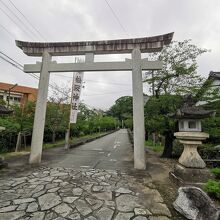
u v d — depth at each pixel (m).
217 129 9.06
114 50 8.82
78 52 9.20
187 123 6.08
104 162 9.48
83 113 26.41
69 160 9.79
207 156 9.36
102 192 5.08
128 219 3.69
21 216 3.71
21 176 6.43
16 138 12.89
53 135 16.55
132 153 12.91
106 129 47.16
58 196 4.71
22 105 13.58
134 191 5.21
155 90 11.42
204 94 9.84
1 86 27.77
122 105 58.59
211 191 4.54
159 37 8.28
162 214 3.92
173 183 6.00
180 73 10.41
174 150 11.30
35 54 9.70
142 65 8.49
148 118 10.80
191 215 3.80
